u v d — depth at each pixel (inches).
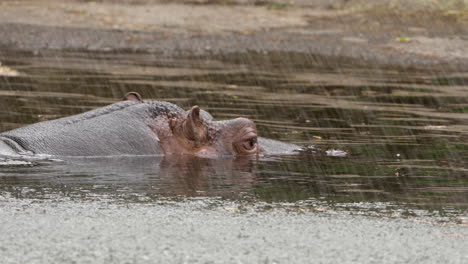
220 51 3041.3
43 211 676.7
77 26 3550.7
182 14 3991.1
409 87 2113.7
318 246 591.5
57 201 727.1
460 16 3981.3
